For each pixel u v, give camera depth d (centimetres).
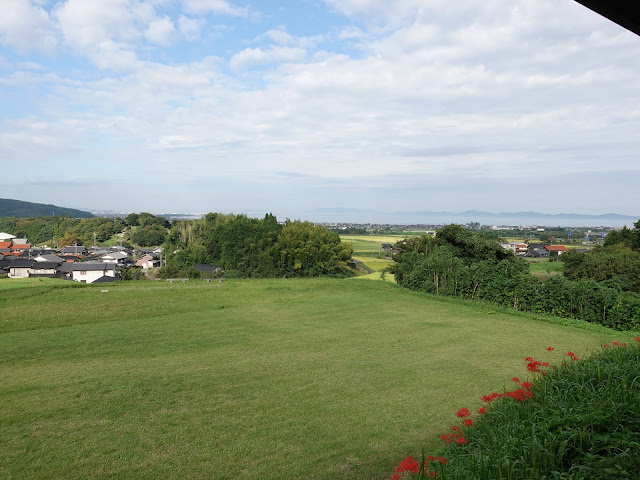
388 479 428
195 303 1529
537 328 1159
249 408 616
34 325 1171
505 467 306
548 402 416
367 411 600
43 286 1792
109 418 585
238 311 1412
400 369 789
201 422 571
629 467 283
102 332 1106
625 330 1171
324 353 905
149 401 645
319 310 1430
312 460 470
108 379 744
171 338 1046
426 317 1313
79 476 443
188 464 466
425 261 1938
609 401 376
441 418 574
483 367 798
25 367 820
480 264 1694
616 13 193
